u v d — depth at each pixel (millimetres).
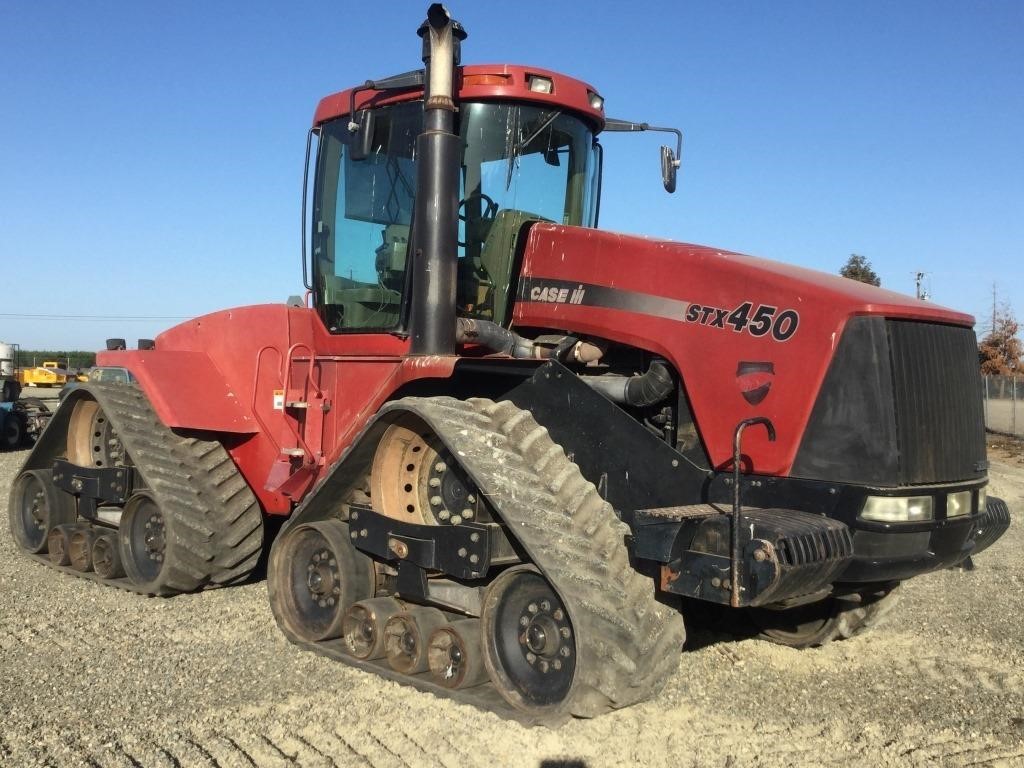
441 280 4566
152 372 6023
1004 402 30547
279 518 7293
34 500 7219
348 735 3758
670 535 3734
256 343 6004
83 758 3527
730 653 5070
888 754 3752
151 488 5719
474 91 4941
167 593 5879
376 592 4809
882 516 3705
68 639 5043
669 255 4465
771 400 3945
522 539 3738
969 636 5508
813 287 3957
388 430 4539
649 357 4578
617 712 4074
